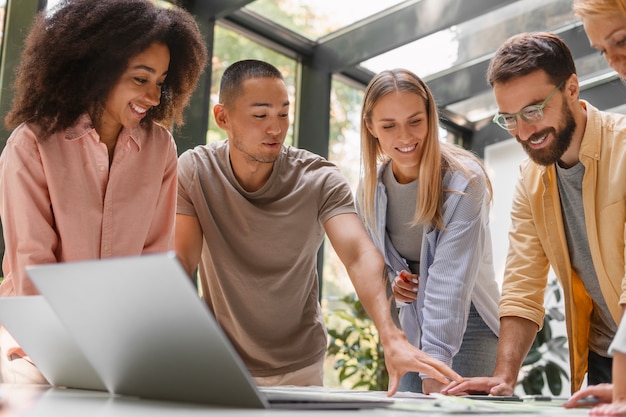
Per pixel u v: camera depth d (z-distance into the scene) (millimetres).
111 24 1451
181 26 1619
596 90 4258
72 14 1461
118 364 846
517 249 1775
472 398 1149
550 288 4211
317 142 4016
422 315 1805
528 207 1779
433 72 4527
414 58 4277
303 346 1913
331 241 1834
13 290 1356
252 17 3789
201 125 3283
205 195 1892
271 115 1848
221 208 1882
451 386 1340
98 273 714
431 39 4031
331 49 4090
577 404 942
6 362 1277
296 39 4062
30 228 1318
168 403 787
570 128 1577
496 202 4891
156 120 1663
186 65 1657
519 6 3854
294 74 4129
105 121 1514
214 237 1877
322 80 4082
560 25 3979
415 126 1742
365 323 3760
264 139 1851
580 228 1686
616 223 1561
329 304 3877
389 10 3932
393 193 1882
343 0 3793
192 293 651
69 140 1434
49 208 1388
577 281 1754
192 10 3398
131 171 1510
